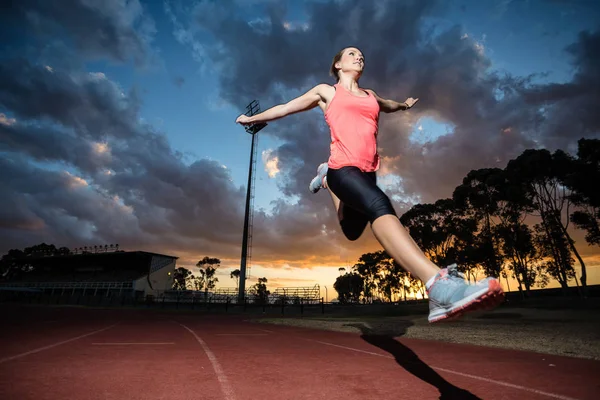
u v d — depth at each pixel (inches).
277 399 107.0
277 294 1526.8
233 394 111.2
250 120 71.8
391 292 3002.0
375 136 65.4
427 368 165.8
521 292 1612.9
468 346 266.7
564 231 1391.5
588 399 109.9
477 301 39.0
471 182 1672.0
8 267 2982.3
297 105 70.2
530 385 131.2
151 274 2313.0
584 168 1257.4
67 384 116.1
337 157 61.2
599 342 263.9
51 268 2822.3
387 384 129.6
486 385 129.9
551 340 283.0
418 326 485.4
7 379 120.3
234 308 1454.2
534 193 1481.3
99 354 185.2
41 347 206.4
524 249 1530.5
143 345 232.5
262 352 216.7
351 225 69.9
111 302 1808.6
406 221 1857.8
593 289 1640.0
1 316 593.3
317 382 131.6
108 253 2415.1
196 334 342.0
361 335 362.6
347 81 72.1
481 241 1658.5
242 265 1673.2
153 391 111.5
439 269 44.9
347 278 3814.0
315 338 323.9
